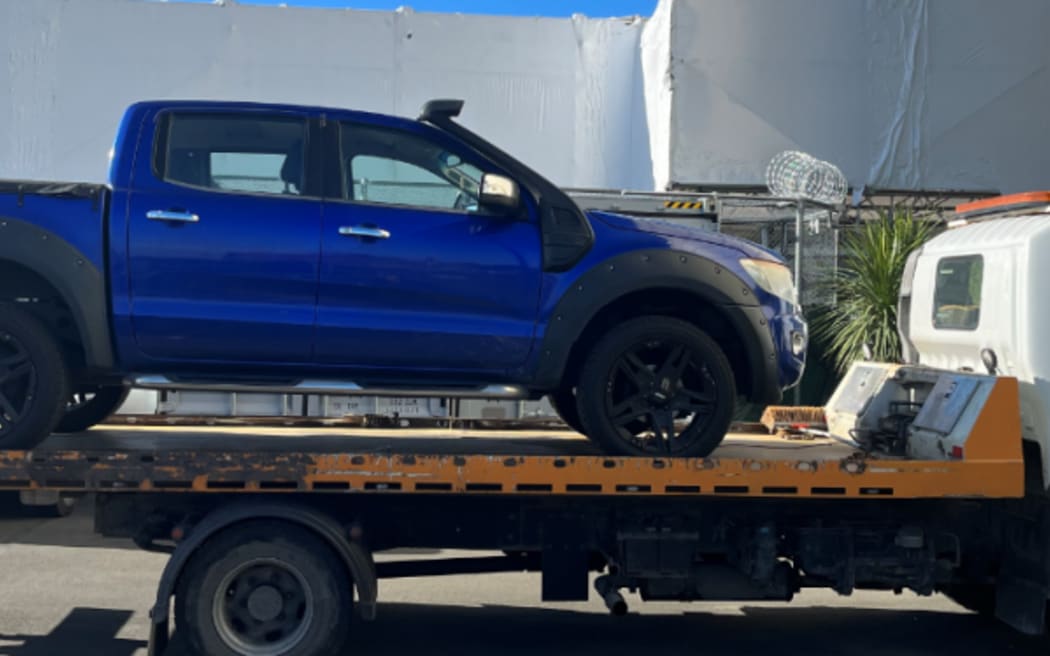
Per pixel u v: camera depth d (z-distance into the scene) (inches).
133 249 192.9
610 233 207.6
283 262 195.9
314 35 593.3
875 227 435.8
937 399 217.5
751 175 569.0
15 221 191.2
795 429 279.0
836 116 574.9
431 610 255.3
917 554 212.5
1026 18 581.6
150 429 264.8
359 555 192.1
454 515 207.2
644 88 611.2
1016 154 583.8
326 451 205.0
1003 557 216.7
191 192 197.2
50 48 575.8
